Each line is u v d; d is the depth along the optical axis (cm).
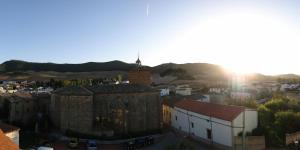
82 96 5959
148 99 6588
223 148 4897
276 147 4688
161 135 6400
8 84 17275
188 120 6150
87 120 5922
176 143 5544
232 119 4703
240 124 4750
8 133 4331
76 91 6147
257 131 4809
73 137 5847
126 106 6291
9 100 7181
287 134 4806
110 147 5359
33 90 13000
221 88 14700
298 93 12150
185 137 6009
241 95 11325
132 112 6350
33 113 7581
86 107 5947
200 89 14525
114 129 6147
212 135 5241
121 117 6222
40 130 6475
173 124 7031
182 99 7481
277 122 5228
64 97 6119
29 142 5388
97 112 6150
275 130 4984
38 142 5394
